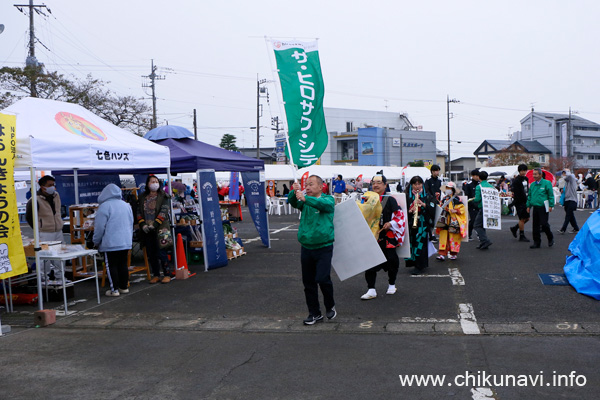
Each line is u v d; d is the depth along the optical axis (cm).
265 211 1253
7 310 710
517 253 1047
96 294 808
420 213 833
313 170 3231
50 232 850
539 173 1091
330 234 585
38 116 726
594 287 673
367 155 6412
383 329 570
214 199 998
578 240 791
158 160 876
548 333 534
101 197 771
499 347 497
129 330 608
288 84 668
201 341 555
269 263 1030
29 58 2719
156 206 858
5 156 598
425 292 735
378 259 638
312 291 597
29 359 510
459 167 7862
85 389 431
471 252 1086
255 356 500
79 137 728
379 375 438
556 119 6806
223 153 1111
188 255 1056
